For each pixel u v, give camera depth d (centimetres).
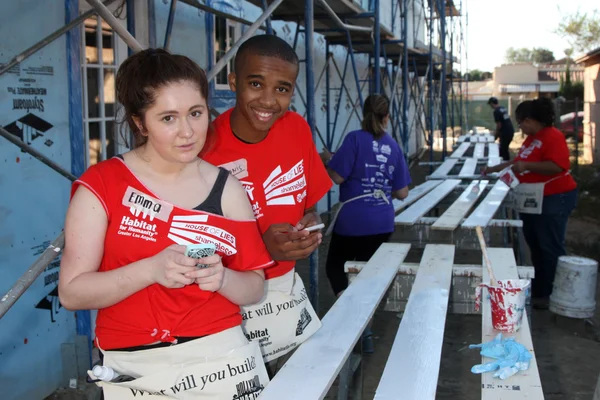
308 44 437
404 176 460
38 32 371
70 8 399
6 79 346
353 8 759
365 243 444
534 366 223
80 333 423
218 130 223
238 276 173
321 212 1019
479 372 220
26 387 371
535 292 593
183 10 567
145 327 164
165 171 165
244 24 688
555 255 579
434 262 345
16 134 356
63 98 397
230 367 170
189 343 167
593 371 455
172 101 153
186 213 165
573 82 3164
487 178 773
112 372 163
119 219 159
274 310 222
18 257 361
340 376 285
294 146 230
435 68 1967
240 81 212
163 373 164
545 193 569
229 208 174
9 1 345
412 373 205
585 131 2138
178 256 150
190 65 159
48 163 298
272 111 214
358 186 438
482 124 3875
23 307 367
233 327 176
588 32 3052
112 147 477
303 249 218
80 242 156
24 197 364
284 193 229
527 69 5512
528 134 584
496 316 255
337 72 1127
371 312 257
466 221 467
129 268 154
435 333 240
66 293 154
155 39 508
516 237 655
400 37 1222
